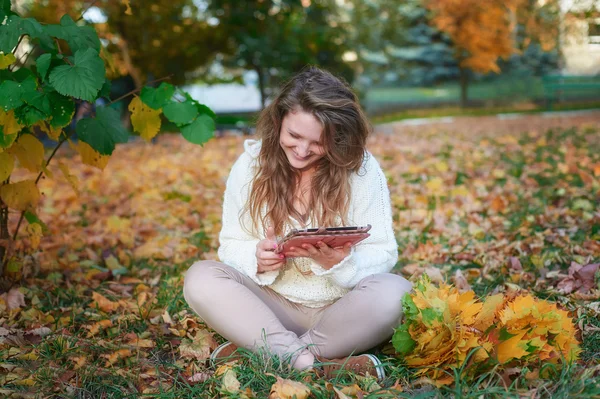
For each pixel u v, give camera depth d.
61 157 8.60
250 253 2.52
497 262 3.60
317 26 13.29
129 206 5.47
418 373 2.25
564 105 17.31
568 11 16.73
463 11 16.50
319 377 2.32
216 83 16.05
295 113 2.32
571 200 4.80
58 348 2.61
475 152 7.93
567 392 2.02
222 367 2.37
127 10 3.41
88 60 2.60
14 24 2.68
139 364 2.54
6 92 2.60
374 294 2.35
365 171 2.55
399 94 19.58
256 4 12.31
